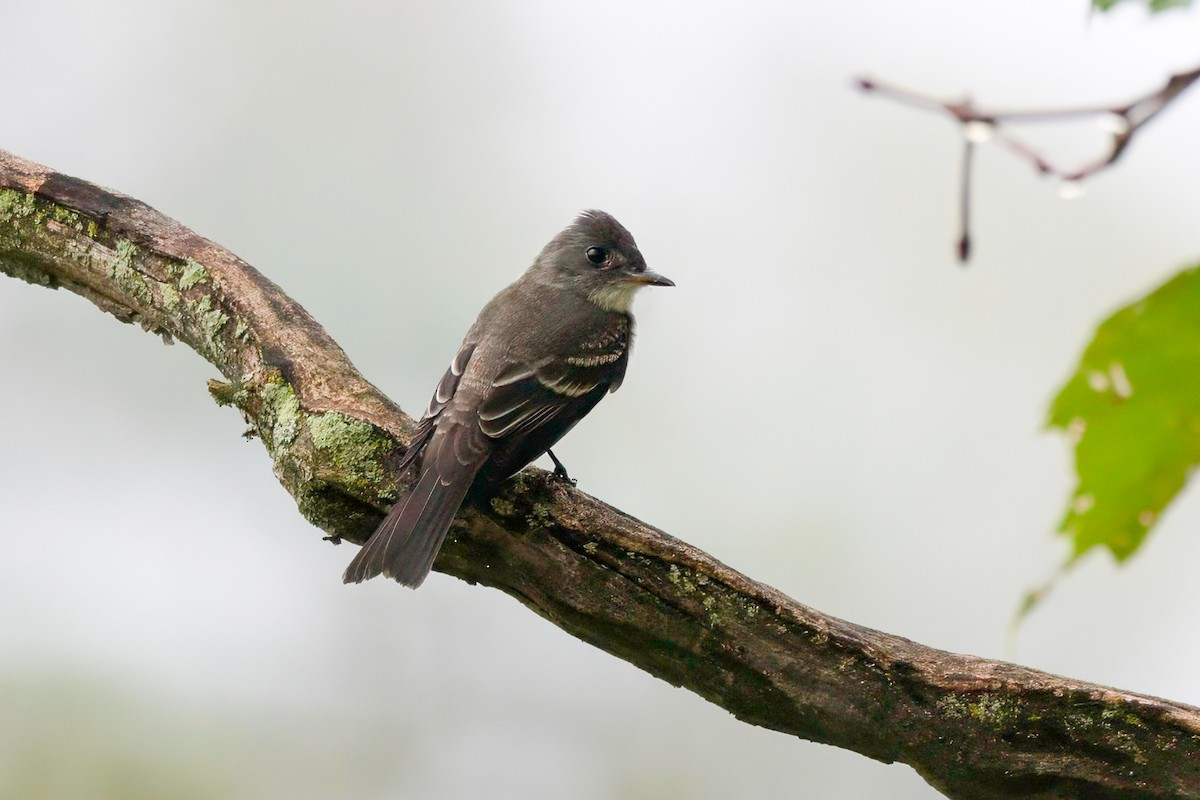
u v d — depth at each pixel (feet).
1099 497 8.12
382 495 26.32
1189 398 7.57
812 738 25.07
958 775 24.22
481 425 29.09
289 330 29.07
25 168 32.86
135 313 31.96
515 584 25.82
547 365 31.50
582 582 24.98
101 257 31.89
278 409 27.66
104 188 32.58
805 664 24.36
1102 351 7.53
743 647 24.47
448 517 25.53
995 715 23.73
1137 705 23.24
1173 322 7.32
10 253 32.99
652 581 24.70
